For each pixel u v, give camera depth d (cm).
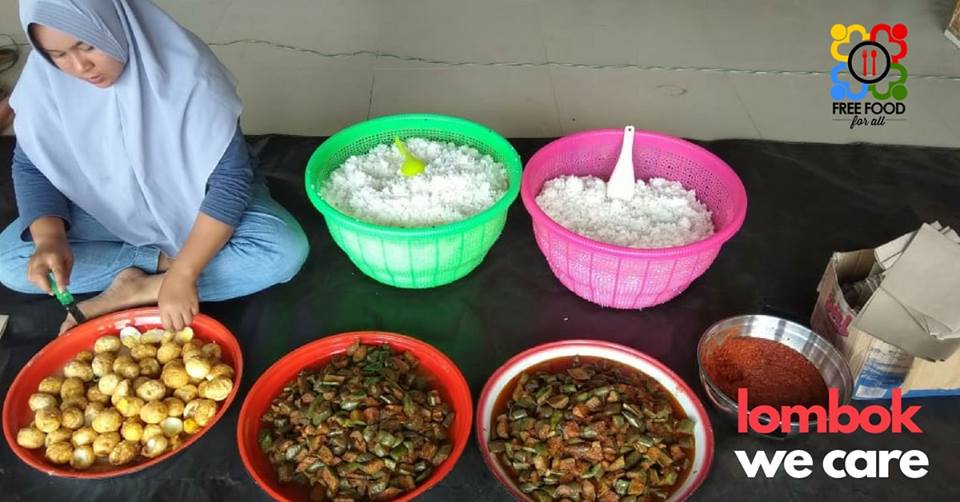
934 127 246
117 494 129
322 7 318
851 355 141
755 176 214
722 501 131
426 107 254
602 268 148
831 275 147
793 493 132
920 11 324
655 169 180
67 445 128
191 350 143
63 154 150
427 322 165
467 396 135
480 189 163
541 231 154
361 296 171
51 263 145
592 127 246
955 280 130
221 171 148
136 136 141
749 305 170
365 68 275
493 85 268
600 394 133
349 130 175
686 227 159
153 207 151
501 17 316
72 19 122
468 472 132
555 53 290
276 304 168
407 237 145
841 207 202
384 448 124
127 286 155
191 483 131
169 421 133
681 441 130
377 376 137
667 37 306
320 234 188
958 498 131
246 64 275
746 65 286
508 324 164
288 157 218
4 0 309
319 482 124
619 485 122
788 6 332
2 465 133
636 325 164
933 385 142
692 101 262
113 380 136
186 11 311
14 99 145
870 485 133
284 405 134
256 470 123
